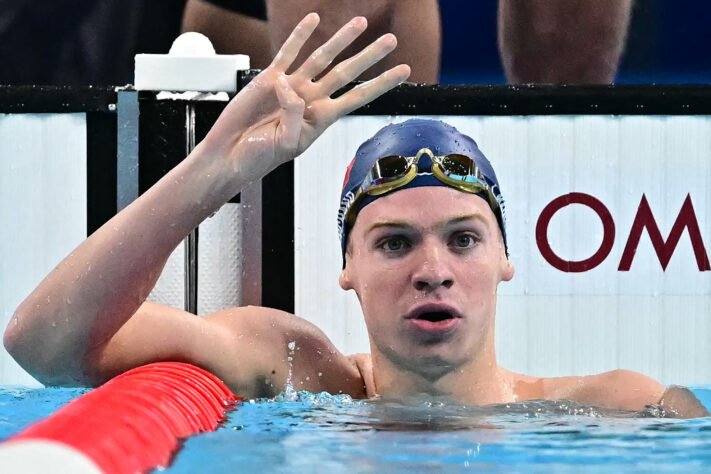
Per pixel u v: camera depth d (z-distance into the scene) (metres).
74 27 12.72
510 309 8.59
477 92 8.55
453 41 12.60
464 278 4.93
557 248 8.58
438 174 4.99
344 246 5.58
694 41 12.59
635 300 8.57
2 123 8.62
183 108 8.46
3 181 8.62
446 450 3.99
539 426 4.66
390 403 5.20
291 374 5.55
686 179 8.55
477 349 5.08
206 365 5.29
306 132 4.63
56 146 8.61
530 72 12.69
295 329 5.70
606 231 8.56
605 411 5.20
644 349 8.56
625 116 8.55
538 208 8.58
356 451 3.94
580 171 8.56
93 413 3.52
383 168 5.03
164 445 3.68
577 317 8.57
